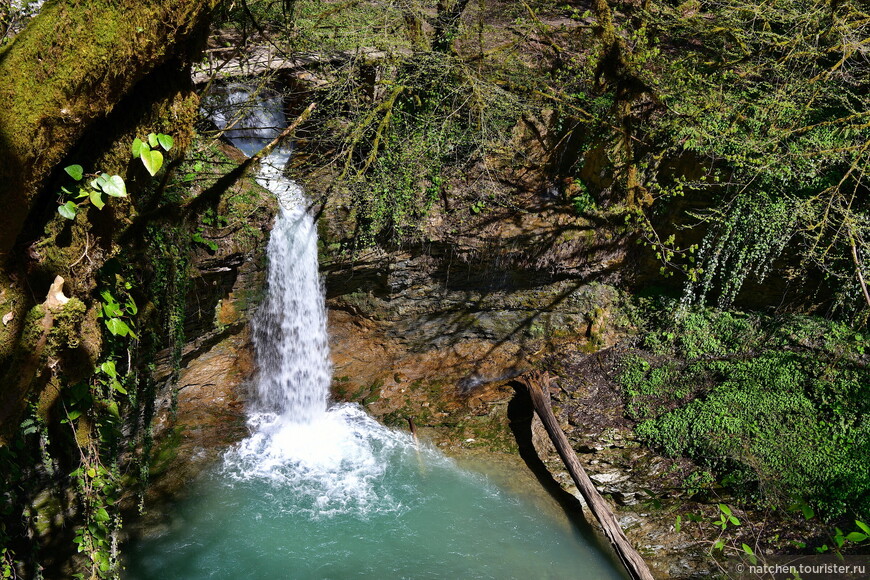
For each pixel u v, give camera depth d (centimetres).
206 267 749
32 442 623
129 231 507
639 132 934
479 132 864
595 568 724
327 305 995
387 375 1001
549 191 973
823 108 881
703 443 823
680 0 982
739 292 948
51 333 362
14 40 307
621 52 791
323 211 900
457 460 872
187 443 877
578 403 930
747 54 859
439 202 941
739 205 866
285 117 954
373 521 778
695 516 661
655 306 984
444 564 722
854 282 854
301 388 993
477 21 1028
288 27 822
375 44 839
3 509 512
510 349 1010
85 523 521
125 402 763
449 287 991
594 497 764
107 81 331
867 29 844
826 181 834
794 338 889
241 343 932
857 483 738
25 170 310
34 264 352
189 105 419
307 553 732
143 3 329
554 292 1006
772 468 775
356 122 828
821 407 822
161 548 729
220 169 765
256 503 798
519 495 817
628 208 820
